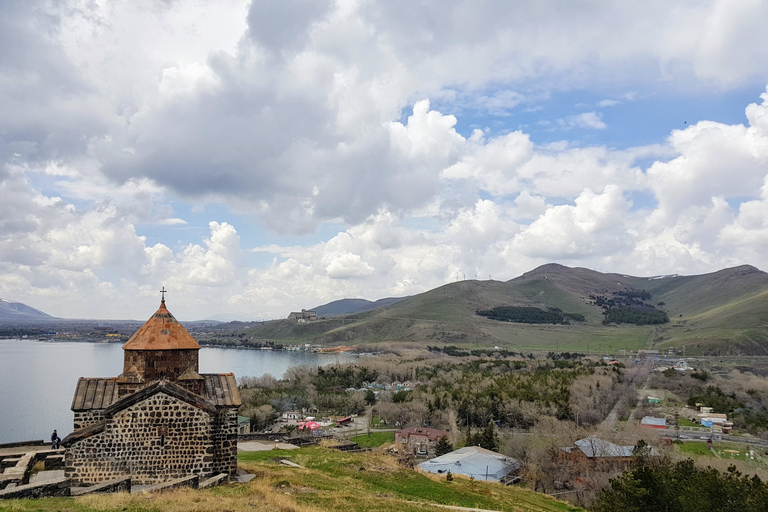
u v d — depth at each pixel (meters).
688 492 38.38
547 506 49.00
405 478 46.38
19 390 183.12
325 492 35.66
